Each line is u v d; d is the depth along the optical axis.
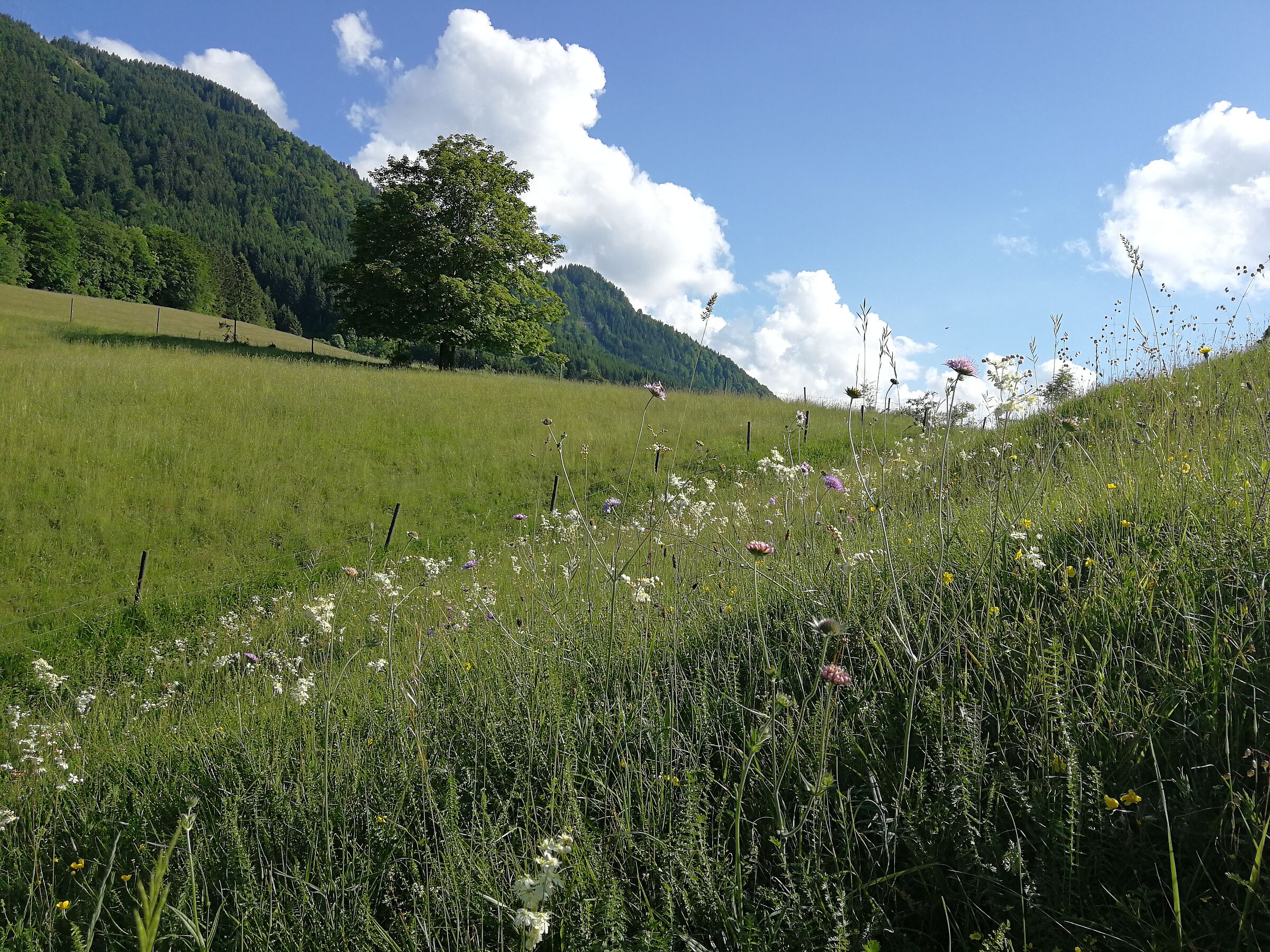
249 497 16.14
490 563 9.12
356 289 41.47
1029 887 1.67
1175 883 1.45
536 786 2.70
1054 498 4.07
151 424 18.52
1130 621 2.52
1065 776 1.91
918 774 2.16
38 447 16.23
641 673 3.08
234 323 85.06
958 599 3.04
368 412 21.94
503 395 25.73
